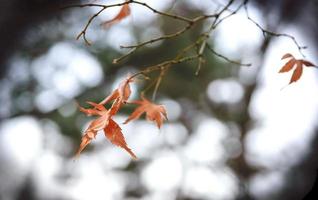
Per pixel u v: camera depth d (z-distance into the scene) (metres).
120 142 1.67
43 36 7.68
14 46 7.54
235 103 8.00
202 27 5.50
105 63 7.89
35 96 8.16
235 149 7.50
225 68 7.70
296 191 7.45
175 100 8.40
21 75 8.09
